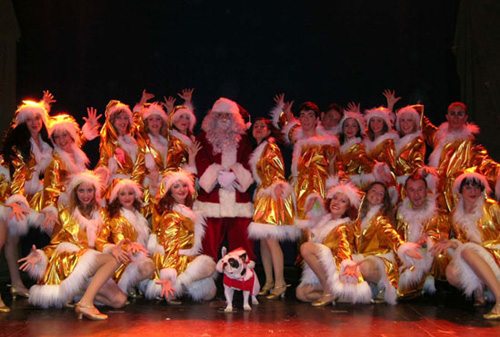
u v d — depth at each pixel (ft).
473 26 19.63
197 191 16.66
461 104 17.17
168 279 14.33
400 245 14.57
